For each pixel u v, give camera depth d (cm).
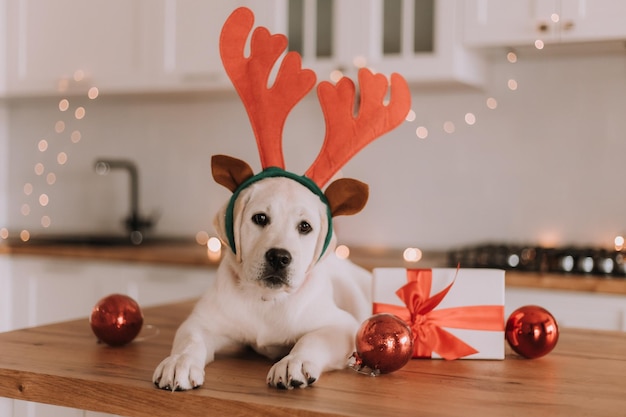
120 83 319
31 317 313
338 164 124
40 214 381
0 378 115
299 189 120
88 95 330
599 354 133
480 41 262
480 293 128
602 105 283
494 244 294
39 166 380
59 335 142
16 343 134
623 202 280
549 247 281
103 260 298
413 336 117
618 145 281
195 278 282
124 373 112
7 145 387
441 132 307
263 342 125
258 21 291
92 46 325
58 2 331
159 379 105
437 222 308
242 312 125
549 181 291
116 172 365
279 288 117
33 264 313
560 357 130
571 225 288
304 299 124
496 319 128
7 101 369
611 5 245
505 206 298
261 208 118
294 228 118
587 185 286
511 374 116
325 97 126
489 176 300
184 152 351
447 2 266
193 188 350
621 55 279
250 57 127
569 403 100
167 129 354
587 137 285
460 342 127
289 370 105
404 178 313
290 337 124
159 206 356
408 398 101
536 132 293
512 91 295
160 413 103
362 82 127
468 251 270
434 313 128
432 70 268
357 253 304
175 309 173
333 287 144
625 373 118
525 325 127
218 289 128
